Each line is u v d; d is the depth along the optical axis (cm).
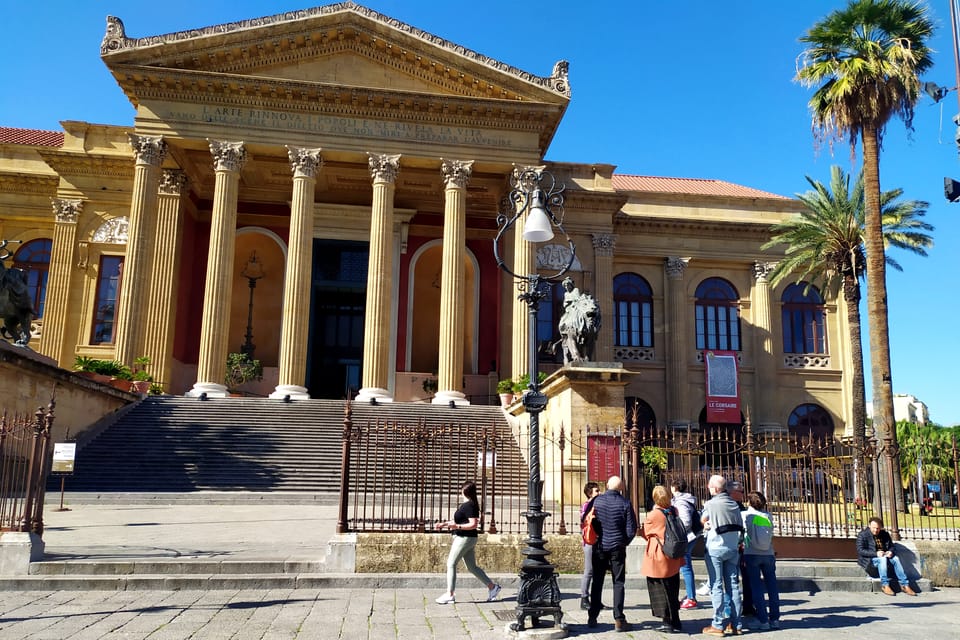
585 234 3934
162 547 1310
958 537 1441
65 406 2317
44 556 1173
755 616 1015
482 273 3994
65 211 3562
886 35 2666
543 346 3700
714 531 942
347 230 3925
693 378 4116
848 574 1324
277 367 3859
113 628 864
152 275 3288
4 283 2123
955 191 1380
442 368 3198
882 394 2519
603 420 2080
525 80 3369
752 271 4275
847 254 3178
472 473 2248
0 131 4222
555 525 1564
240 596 1057
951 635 944
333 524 1656
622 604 938
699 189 4659
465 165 3356
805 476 1534
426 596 1089
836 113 2636
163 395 2939
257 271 4047
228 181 3173
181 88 3212
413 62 3381
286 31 3266
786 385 4156
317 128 3297
